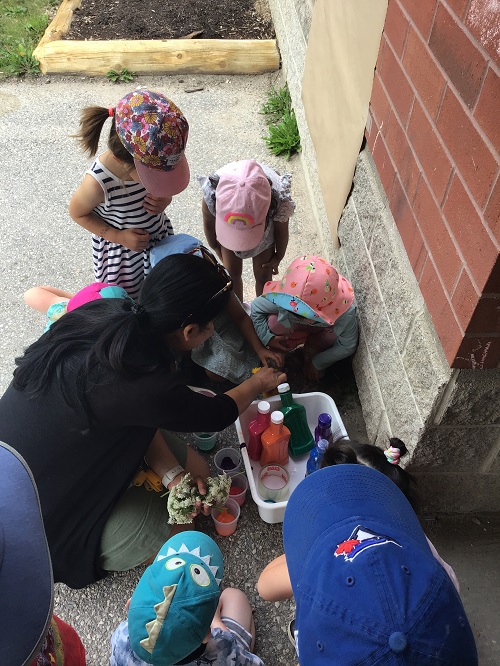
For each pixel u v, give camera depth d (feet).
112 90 13.10
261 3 14.88
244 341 7.65
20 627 2.63
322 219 9.48
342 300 6.97
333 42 7.91
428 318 5.32
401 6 5.38
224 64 13.28
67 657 4.40
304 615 3.18
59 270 9.46
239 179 6.51
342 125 7.65
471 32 4.03
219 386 7.97
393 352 6.14
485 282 4.09
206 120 12.23
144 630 4.13
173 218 10.19
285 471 6.68
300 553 3.50
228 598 5.74
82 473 5.16
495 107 3.78
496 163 3.83
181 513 5.69
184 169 6.67
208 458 7.26
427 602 2.97
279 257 8.12
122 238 7.20
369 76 6.49
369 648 2.86
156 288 4.87
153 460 6.01
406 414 5.84
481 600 5.97
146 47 13.07
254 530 6.59
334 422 6.91
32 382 4.82
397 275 5.94
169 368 5.21
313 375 7.79
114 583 6.21
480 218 4.09
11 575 2.69
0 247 9.83
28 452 4.94
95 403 4.74
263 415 6.48
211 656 4.68
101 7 14.79
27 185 10.94
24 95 12.98
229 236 6.75
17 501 2.98
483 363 4.69
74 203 6.91
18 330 8.61
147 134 6.09
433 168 4.84
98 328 4.76
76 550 5.55
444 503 6.50
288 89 12.30
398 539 3.30
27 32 14.46
